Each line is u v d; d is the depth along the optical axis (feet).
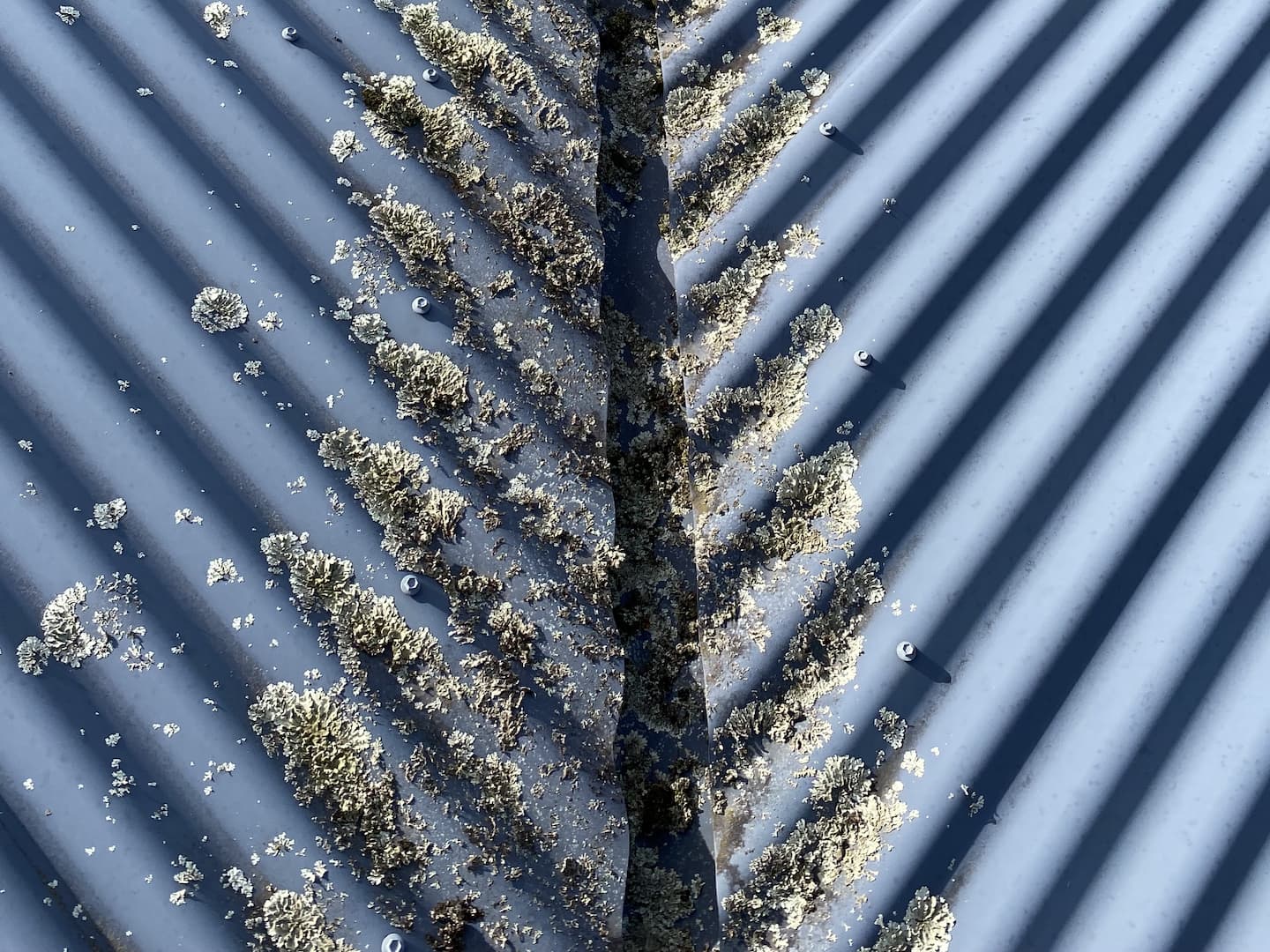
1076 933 2.27
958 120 3.06
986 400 2.74
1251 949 2.23
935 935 2.28
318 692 2.38
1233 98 3.08
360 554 2.51
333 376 2.65
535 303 2.83
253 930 2.20
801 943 2.31
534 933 2.28
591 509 2.67
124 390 2.56
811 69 3.19
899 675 2.50
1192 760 2.39
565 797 2.40
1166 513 2.61
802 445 2.73
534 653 2.50
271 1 3.01
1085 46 3.15
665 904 2.39
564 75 3.15
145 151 2.77
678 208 3.08
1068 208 2.94
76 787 2.24
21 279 2.61
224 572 2.44
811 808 2.42
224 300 2.66
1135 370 2.76
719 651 2.59
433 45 3.05
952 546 2.60
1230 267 2.87
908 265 2.89
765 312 2.89
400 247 2.80
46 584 2.38
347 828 2.29
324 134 2.88
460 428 2.66
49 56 2.84
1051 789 2.39
